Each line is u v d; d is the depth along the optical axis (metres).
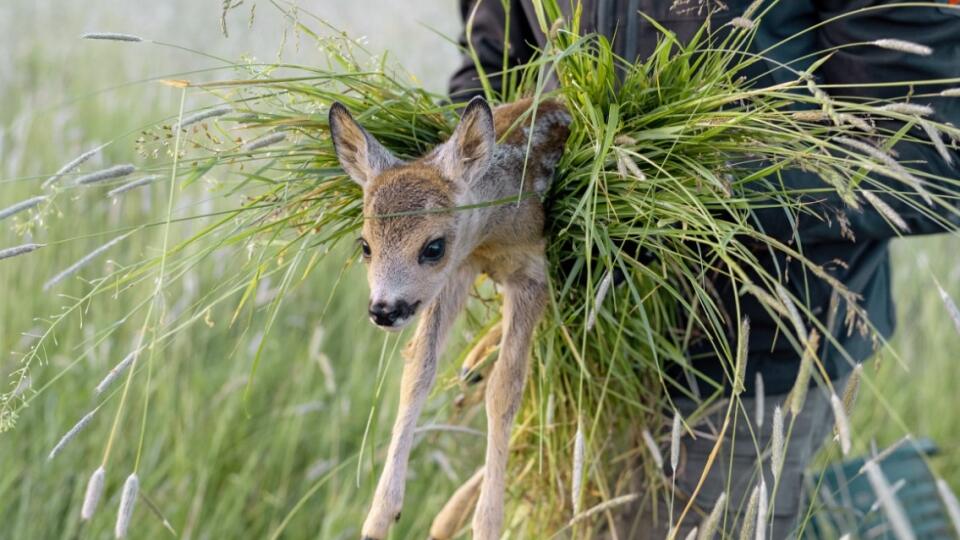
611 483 5.21
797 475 5.38
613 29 4.75
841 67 4.73
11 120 11.51
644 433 4.58
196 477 7.50
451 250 3.77
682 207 3.89
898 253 9.70
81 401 7.64
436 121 4.38
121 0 15.06
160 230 8.65
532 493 5.33
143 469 7.48
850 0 4.66
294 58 11.29
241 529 7.29
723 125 3.91
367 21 12.98
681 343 5.02
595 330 4.66
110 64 13.02
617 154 3.79
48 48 13.75
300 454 7.95
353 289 8.88
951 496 3.26
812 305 5.02
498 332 4.76
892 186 4.55
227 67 4.09
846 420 3.22
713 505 5.26
